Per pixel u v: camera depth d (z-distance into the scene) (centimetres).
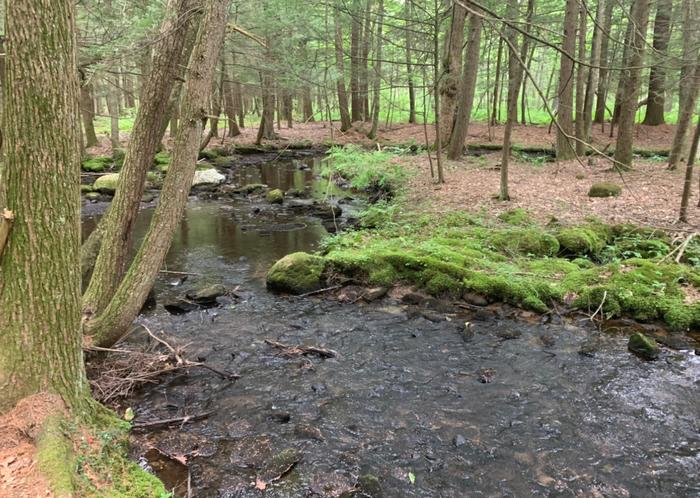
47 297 323
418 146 2175
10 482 276
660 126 2383
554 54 2481
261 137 2569
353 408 482
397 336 641
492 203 1162
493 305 721
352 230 1093
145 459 401
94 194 1523
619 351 592
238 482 378
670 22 1426
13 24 289
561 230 945
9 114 299
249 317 702
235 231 1175
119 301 509
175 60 545
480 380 533
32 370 323
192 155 505
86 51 859
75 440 322
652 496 372
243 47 1742
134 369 532
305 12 1537
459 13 1662
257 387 520
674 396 500
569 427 453
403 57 2289
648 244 864
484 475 393
